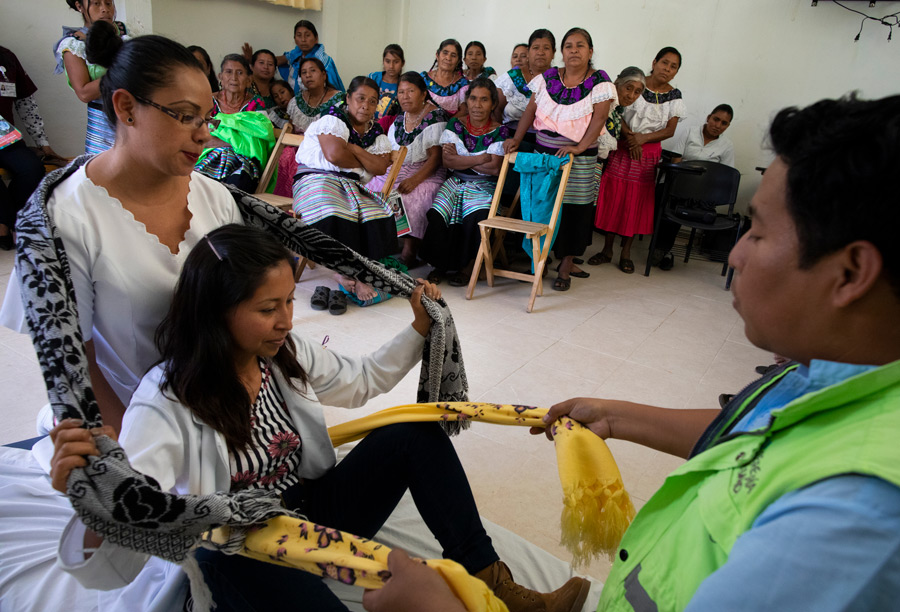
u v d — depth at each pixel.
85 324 1.18
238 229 1.09
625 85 4.33
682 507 0.69
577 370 2.90
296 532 0.91
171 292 1.23
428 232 3.99
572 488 1.02
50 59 4.39
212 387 1.06
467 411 1.23
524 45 4.86
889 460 0.46
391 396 2.49
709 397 2.76
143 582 1.17
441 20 6.32
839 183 0.48
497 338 3.19
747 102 5.27
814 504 0.48
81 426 0.84
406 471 1.26
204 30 5.20
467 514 1.23
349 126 3.42
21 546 1.29
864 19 4.73
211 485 1.07
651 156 4.61
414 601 0.72
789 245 0.54
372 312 3.39
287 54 5.53
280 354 1.23
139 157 1.14
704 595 0.53
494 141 4.04
